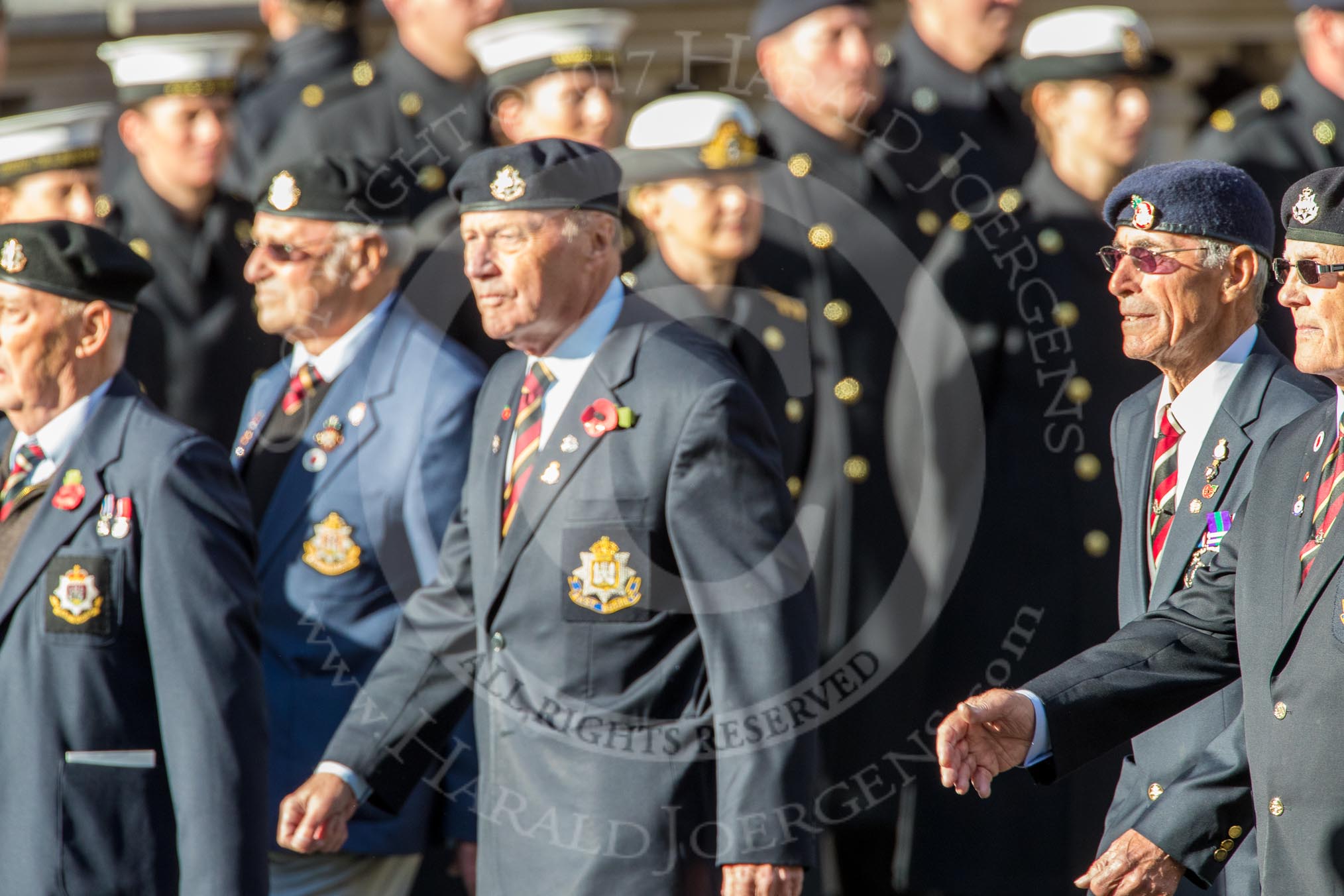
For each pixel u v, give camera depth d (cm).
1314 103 2281
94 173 2300
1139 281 1556
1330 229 1337
